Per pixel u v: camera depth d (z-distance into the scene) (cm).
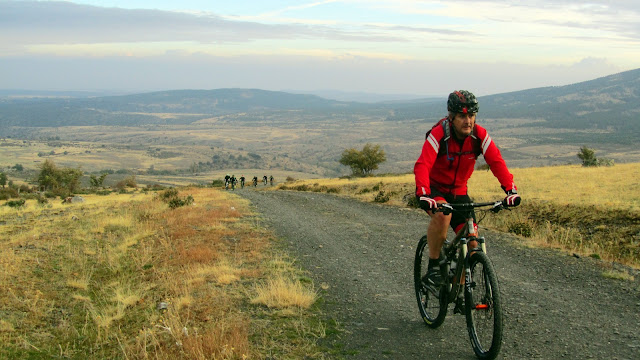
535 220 1549
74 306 662
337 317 571
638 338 476
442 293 492
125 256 962
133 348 489
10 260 859
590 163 4434
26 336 544
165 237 1127
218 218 1486
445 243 496
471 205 435
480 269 432
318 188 3591
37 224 1484
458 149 456
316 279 762
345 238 1164
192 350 443
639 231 1219
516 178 3031
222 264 814
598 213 1466
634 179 2477
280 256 930
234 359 442
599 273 752
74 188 6103
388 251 992
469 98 431
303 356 455
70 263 903
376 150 7288
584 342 472
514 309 587
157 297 667
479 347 429
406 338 500
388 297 658
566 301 614
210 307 595
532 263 844
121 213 1709
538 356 443
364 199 2331
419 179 448
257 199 2377
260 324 537
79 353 500
